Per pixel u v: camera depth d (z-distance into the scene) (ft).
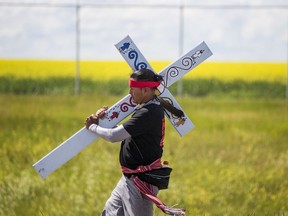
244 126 88.79
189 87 139.03
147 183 33.78
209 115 98.53
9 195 48.24
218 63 170.71
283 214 43.93
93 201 47.21
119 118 34.83
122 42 35.06
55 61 171.01
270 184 53.93
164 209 32.71
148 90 33.78
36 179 52.31
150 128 33.53
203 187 53.42
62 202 47.55
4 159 60.59
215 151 68.54
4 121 87.04
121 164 34.35
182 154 65.62
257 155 65.87
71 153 34.76
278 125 90.48
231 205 48.08
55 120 89.25
